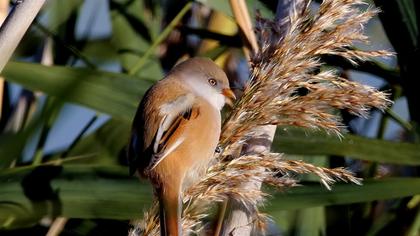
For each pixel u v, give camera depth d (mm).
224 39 9984
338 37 6781
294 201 7574
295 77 6816
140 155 7207
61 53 10312
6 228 8711
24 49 10383
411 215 9695
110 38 10531
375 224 9820
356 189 7566
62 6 10352
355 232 9836
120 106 8305
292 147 8141
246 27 8180
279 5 7102
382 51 6762
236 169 6668
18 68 8250
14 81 8195
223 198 6703
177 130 7234
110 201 7758
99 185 7820
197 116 7352
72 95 8242
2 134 9336
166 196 6961
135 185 7824
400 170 10234
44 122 9352
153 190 7246
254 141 6938
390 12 9023
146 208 7738
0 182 7809
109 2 10539
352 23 6797
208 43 10789
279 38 6953
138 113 7500
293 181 6652
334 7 6793
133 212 7750
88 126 9711
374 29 10773
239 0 8195
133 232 6852
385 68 9523
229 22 10641
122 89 8367
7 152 8820
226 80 7969
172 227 6652
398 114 10617
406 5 9000
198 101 7531
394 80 9523
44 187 7781
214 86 7883
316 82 7027
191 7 10953
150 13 10664
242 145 7035
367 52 6750
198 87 7801
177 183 7066
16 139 8898
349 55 6781
